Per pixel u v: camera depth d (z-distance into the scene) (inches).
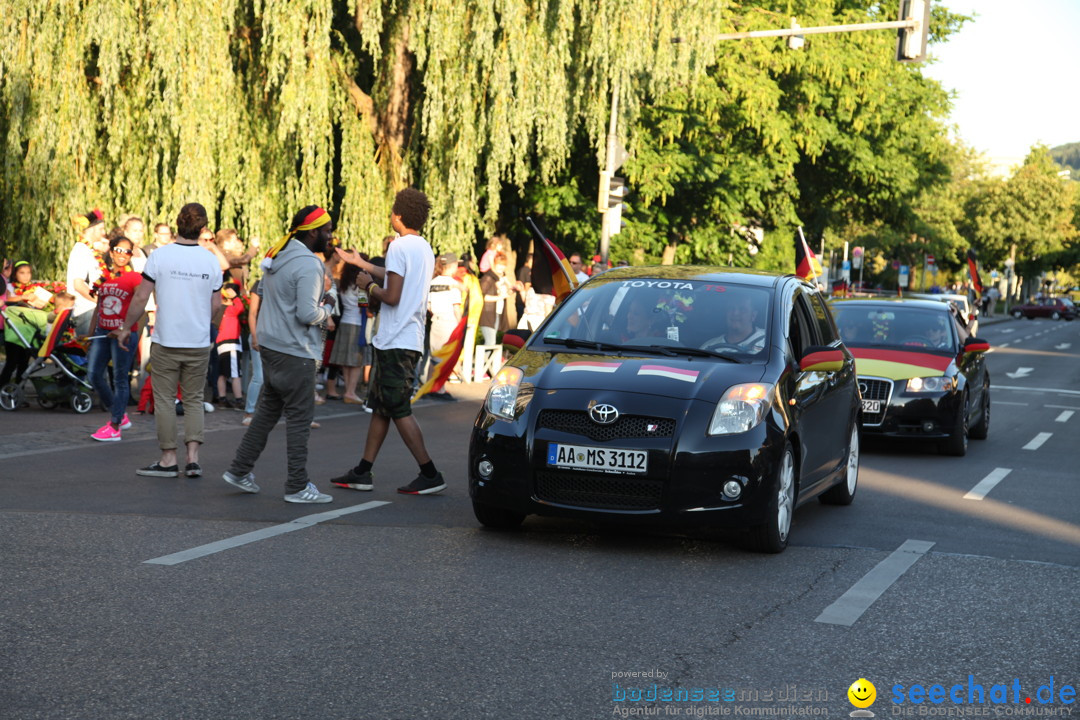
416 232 621.6
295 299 580.4
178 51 1221.1
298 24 1278.3
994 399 1464.1
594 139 1596.9
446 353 629.9
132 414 932.0
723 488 480.1
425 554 473.1
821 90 2331.4
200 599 392.2
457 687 311.4
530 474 491.2
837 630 381.4
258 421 599.8
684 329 548.1
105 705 289.4
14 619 362.3
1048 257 7455.7
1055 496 698.8
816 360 545.3
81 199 1237.7
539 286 1985.7
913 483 743.1
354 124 1446.9
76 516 523.8
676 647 356.2
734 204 2188.7
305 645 344.2
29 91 1207.6
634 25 1470.2
